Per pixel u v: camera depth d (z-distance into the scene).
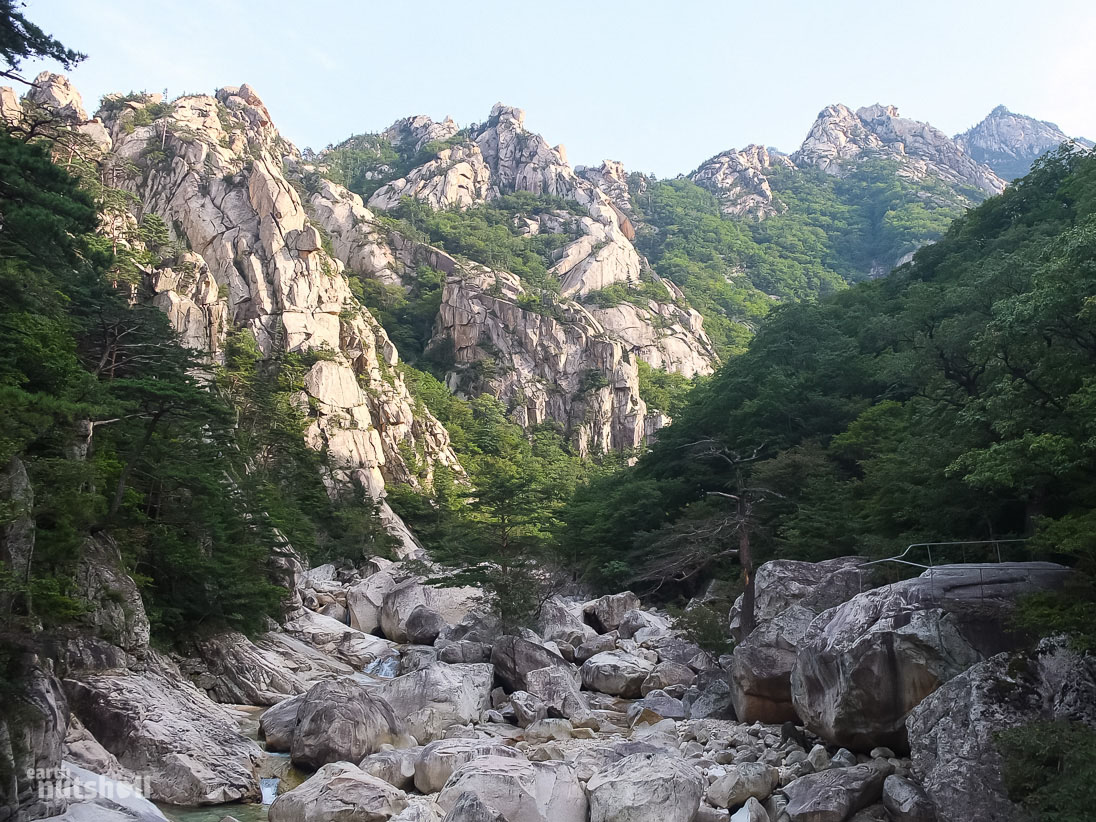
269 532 49.28
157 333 48.12
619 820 19.92
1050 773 17.20
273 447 84.50
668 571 50.84
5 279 27.70
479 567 48.00
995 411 26.45
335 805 19.86
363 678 40.34
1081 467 24.38
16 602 20.55
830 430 63.41
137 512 34.84
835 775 21.31
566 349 176.00
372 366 130.38
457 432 146.00
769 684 28.16
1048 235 62.16
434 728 29.67
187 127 154.00
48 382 28.84
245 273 128.38
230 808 21.55
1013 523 31.77
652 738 27.23
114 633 27.77
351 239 198.88
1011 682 19.91
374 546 83.25
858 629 23.75
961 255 75.88
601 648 43.94
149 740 22.48
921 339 39.47
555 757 24.81
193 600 35.16
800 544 45.59
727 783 21.72
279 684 34.91
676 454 76.00
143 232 117.69
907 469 35.41
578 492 89.31
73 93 158.38
